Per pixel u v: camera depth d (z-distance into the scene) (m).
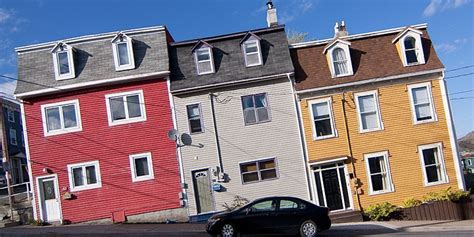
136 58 26.62
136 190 25.72
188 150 25.91
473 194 25.72
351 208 25.59
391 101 26.42
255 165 25.95
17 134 51.75
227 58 27.03
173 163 25.86
